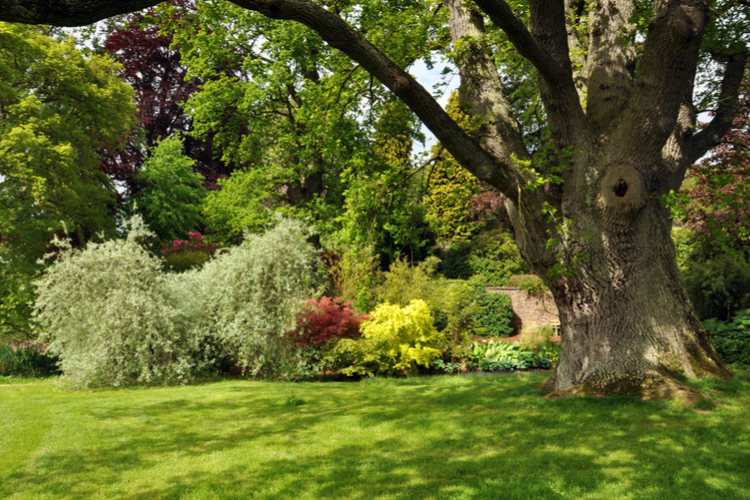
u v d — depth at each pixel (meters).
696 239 14.19
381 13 10.77
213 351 12.92
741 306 11.92
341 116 8.86
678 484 3.68
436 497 3.69
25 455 5.24
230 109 17.09
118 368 10.52
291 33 14.07
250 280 11.62
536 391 7.08
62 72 15.76
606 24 7.32
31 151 14.48
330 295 15.43
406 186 8.54
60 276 10.57
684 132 7.40
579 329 6.84
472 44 7.27
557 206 7.08
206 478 4.37
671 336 6.50
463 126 6.97
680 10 6.13
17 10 2.65
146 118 24.91
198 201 24.75
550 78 6.37
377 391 8.50
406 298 13.30
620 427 4.99
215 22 14.98
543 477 3.94
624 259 6.61
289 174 16.86
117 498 4.00
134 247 11.33
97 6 2.84
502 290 19.56
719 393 5.78
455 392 7.82
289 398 7.84
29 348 15.20
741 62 8.00
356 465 4.51
